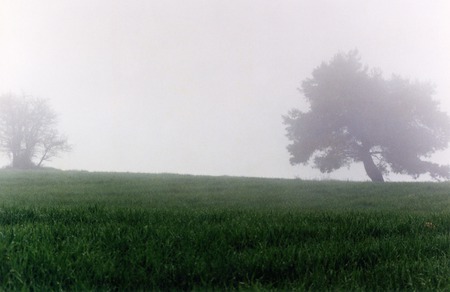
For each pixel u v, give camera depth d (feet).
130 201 44.62
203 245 15.02
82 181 78.48
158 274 11.48
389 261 13.58
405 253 14.58
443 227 20.72
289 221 21.67
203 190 65.92
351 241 16.42
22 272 11.24
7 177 88.12
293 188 73.05
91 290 10.36
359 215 25.82
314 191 68.59
